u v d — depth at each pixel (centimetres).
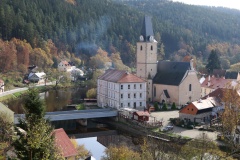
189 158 5284
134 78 12788
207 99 11219
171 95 13775
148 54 14312
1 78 19338
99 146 8931
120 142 9262
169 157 5347
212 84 15912
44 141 3734
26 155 3697
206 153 5419
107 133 10600
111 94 13175
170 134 9412
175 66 14125
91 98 15762
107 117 12075
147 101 14438
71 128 11131
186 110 10738
